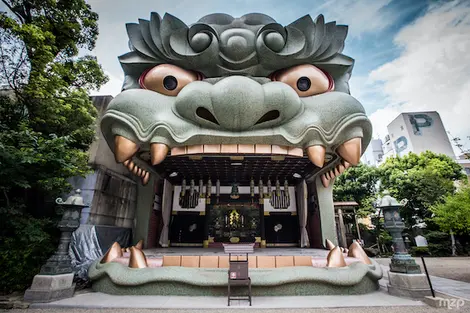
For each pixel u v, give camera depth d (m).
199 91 6.38
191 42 6.89
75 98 7.40
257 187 12.48
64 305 5.03
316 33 7.27
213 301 5.39
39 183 6.52
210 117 6.68
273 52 6.82
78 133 7.86
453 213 9.77
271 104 6.35
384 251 18.20
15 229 6.17
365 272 6.08
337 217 15.83
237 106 6.17
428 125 34.38
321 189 10.39
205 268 6.13
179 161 9.04
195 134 6.48
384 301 5.38
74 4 8.28
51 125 7.71
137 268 6.05
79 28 8.52
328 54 7.34
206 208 12.26
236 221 12.15
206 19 7.66
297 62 7.20
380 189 20.67
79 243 7.52
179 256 6.41
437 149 33.06
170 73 7.00
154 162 6.34
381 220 19.00
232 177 11.52
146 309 4.91
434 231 17.94
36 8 7.82
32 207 7.95
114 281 5.87
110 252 6.70
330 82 7.45
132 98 6.55
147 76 7.01
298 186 11.89
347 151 6.63
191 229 12.00
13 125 6.96
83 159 7.27
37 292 5.21
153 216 10.42
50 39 7.20
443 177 19.41
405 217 19.16
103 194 8.99
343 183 20.97
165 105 6.71
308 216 11.71
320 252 8.56
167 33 7.08
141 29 7.29
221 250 9.83
